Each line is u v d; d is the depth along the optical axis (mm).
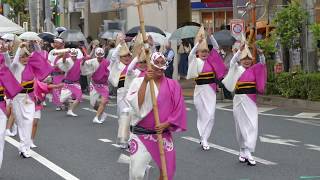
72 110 17766
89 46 25094
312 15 20781
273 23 21141
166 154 7176
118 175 9781
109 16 36938
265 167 10336
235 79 10648
